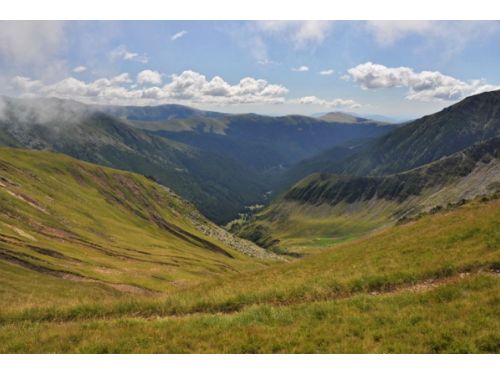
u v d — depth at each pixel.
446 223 41.34
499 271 26.20
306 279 32.06
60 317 25.02
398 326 19.33
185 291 37.25
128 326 21.53
